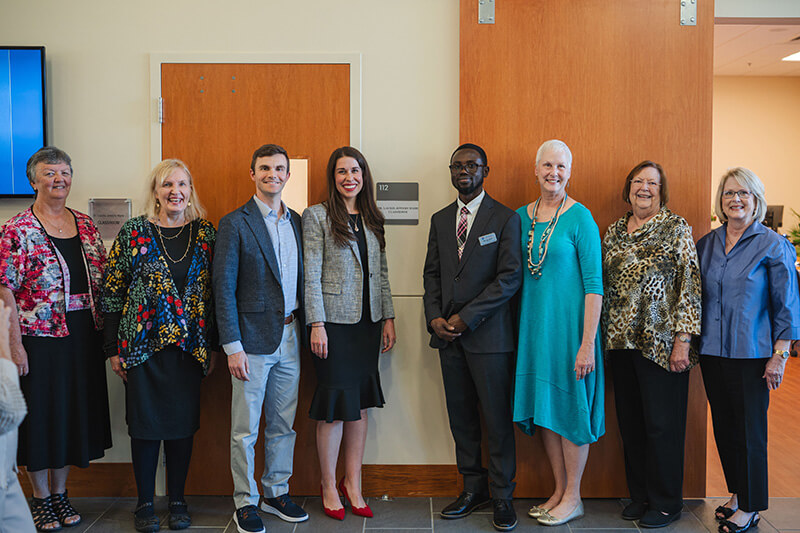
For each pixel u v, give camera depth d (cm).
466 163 263
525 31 292
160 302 251
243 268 256
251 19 296
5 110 294
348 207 276
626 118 294
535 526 266
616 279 266
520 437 296
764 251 252
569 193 295
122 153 299
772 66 747
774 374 249
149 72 297
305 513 272
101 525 269
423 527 265
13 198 297
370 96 298
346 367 267
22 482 295
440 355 279
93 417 267
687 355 255
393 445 301
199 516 277
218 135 297
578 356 255
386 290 284
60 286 256
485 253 262
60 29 296
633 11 292
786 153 812
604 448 296
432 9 296
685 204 294
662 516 265
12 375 145
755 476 253
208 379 298
